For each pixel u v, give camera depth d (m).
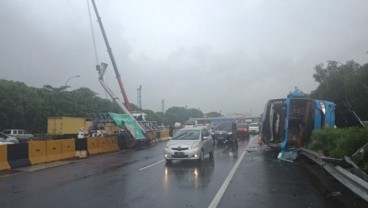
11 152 17.41
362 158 10.95
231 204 9.27
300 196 10.21
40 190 11.45
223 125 31.88
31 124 58.53
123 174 14.62
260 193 10.61
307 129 20.00
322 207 9.02
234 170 15.41
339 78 33.28
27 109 56.88
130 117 31.70
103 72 33.34
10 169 16.89
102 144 26.25
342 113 27.11
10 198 10.29
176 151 17.52
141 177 13.72
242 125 45.56
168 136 46.03
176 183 12.30
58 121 46.06
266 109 22.45
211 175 14.04
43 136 49.12
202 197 10.05
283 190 11.05
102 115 29.42
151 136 36.59
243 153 23.47
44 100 61.50
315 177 13.53
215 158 20.42
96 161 20.27
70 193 10.85
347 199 9.79
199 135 18.70
